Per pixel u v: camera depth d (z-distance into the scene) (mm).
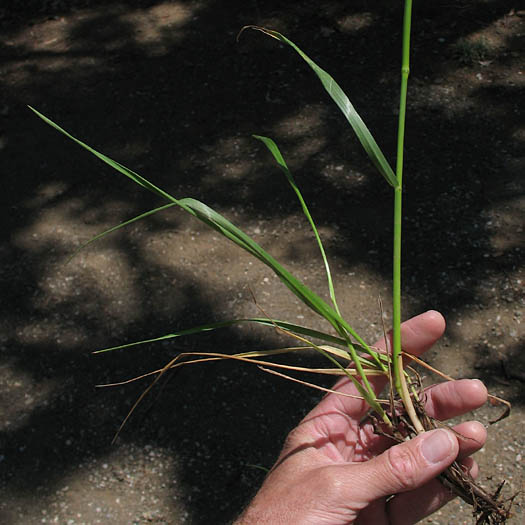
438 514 618
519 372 690
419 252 806
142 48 1161
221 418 691
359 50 1088
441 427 449
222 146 971
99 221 892
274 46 1121
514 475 630
